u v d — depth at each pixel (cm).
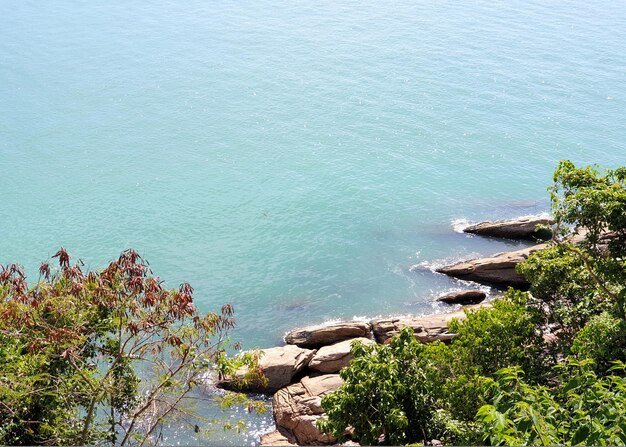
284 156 6275
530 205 5272
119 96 7719
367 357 1902
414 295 4072
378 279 4278
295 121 7062
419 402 1877
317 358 3231
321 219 5119
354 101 7531
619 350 2069
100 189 5612
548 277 2473
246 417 2961
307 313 3931
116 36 9775
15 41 9475
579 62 8631
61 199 5422
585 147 6431
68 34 9806
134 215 5206
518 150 6344
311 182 5750
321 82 8088
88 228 5000
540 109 7262
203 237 4891
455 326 2317
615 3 11375
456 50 9088
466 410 1889
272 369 3122
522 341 2294
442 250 4591
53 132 6756
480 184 5678
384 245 4700
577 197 2222
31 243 4772
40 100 7544
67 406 1888
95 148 6419
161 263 4541
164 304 1770
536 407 935
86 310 1803
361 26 10131
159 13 10900
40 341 1678
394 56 8894
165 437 2800
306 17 10612
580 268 2450
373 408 1812
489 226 4734
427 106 7369
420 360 2002
